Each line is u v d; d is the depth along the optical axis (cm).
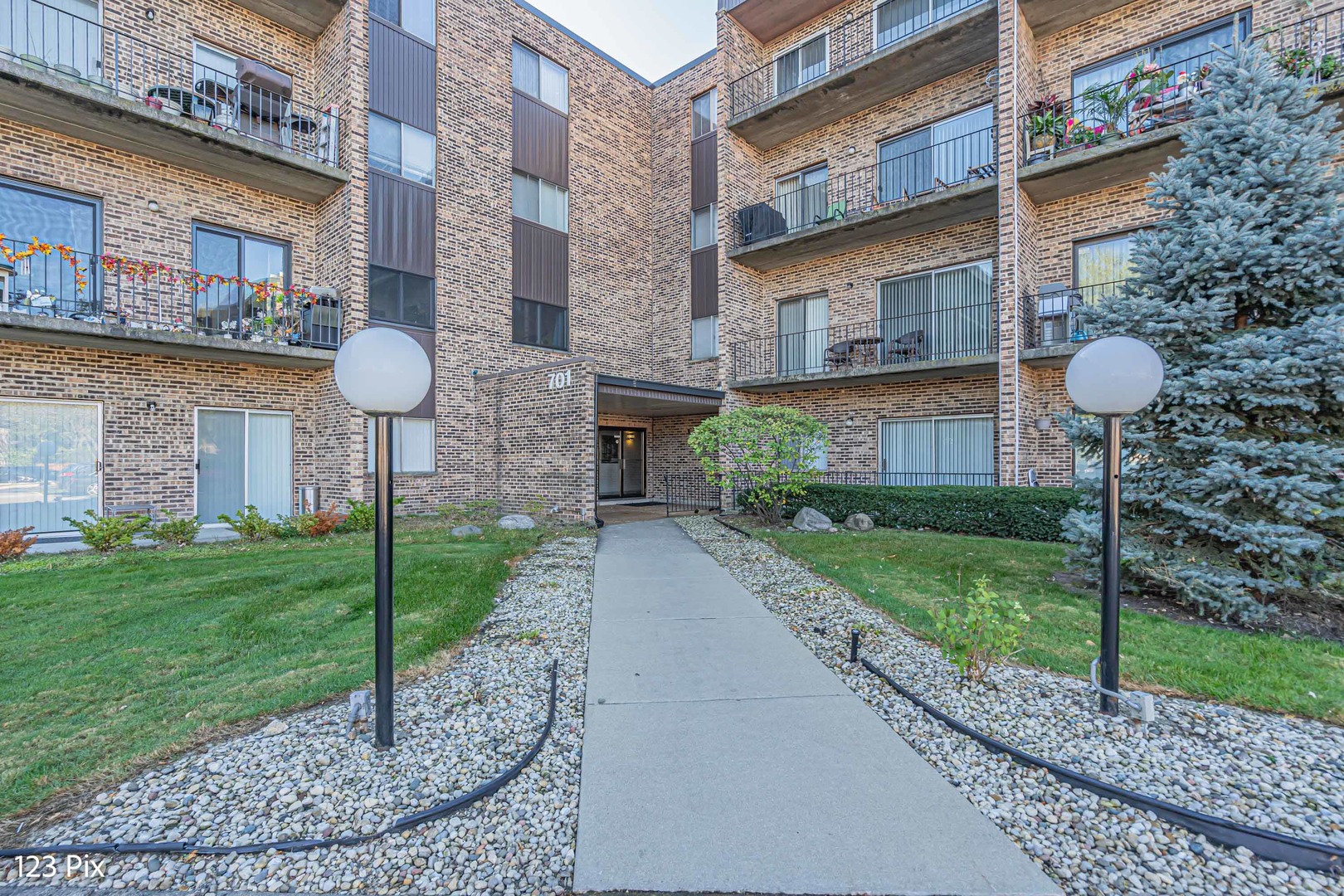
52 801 257
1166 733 315
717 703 361
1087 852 230
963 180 1197
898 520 1062
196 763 286
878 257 1323
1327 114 523
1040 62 1112
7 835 234
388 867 222
